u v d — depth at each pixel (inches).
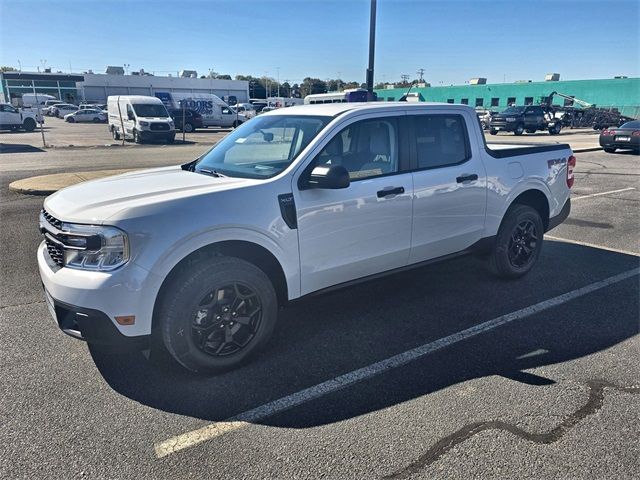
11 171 522.6
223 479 97.3
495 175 190.9
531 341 155.4
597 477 97.0
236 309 135.9
